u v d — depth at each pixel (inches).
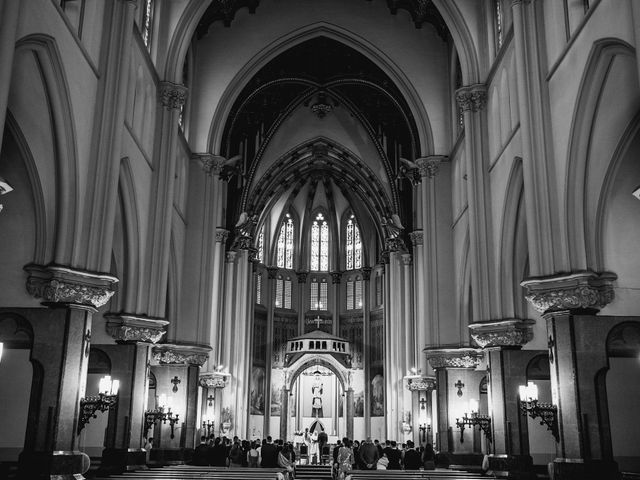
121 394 748.0
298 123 1581.0
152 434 973.2
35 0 484.1
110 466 711.7
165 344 979.3
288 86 1403.8
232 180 1386.6
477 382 1005.8
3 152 566.3
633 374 681.6
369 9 1186.6
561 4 617.9
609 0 503.5
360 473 625.3
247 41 1155.3
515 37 663.8
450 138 1135.6
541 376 741.3
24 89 532.7
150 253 821.9
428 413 1279.5
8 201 591.2
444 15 925.2
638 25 414.9
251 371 1726.1
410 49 1178.0
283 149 1588.3
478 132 869.8
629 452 665.0
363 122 1464.1
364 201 1780.3
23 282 584.4
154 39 884.0
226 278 1360.7
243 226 1391.5
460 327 1036.5
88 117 606.2
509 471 705.0
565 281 568.1
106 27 645.9
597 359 545.6
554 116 615.8
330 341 1941.4
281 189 1801.2
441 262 1076.5
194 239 1051.3
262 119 1456.7
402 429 1421.0
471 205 844.6
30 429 527.8
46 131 552.7
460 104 896.9
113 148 620.4
